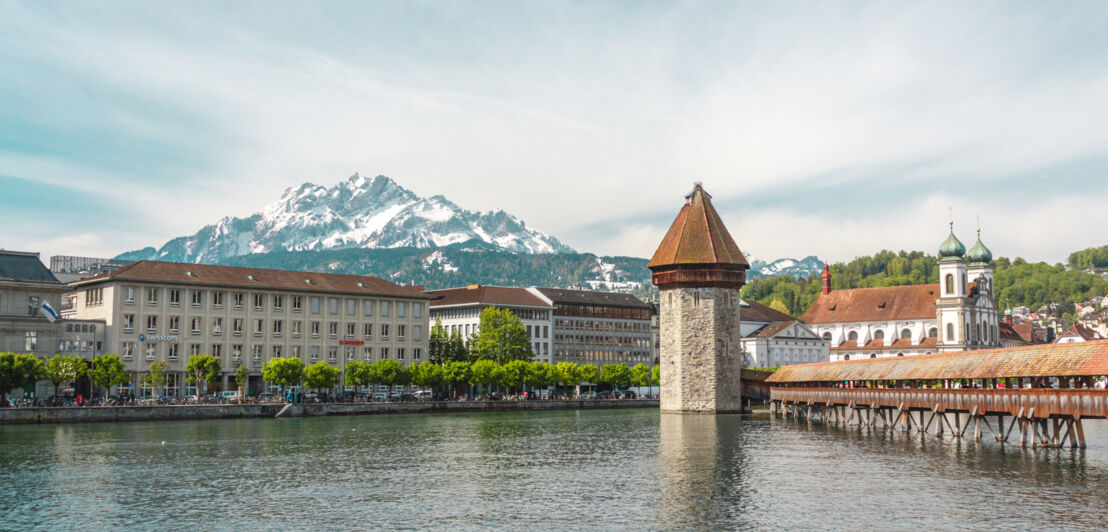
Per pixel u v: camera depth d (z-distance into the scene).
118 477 66.19
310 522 50.94
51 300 137.75
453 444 89.19
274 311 159.62
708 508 53.59
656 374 197.62
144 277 145.62
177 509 54.50
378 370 153.75
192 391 149.50
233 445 87.06
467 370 163.75
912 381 111.00
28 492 59.94
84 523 50.84
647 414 143.12
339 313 167.38
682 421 123.88
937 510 51.75
